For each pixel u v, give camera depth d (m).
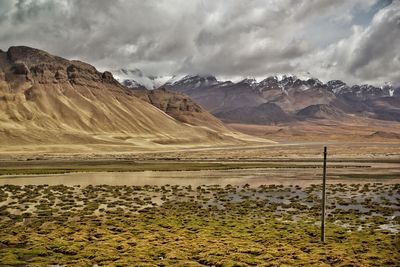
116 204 58.53
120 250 33.03
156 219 47.03
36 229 41.50
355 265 28.20
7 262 29.66
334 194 67.19
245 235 38.25
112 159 178.88
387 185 78.56
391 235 37.41
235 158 177.50
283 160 159.12
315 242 35.31
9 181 89.38
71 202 60.12
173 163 146.12
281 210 53.03
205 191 72.31
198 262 29.72
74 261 29.97
